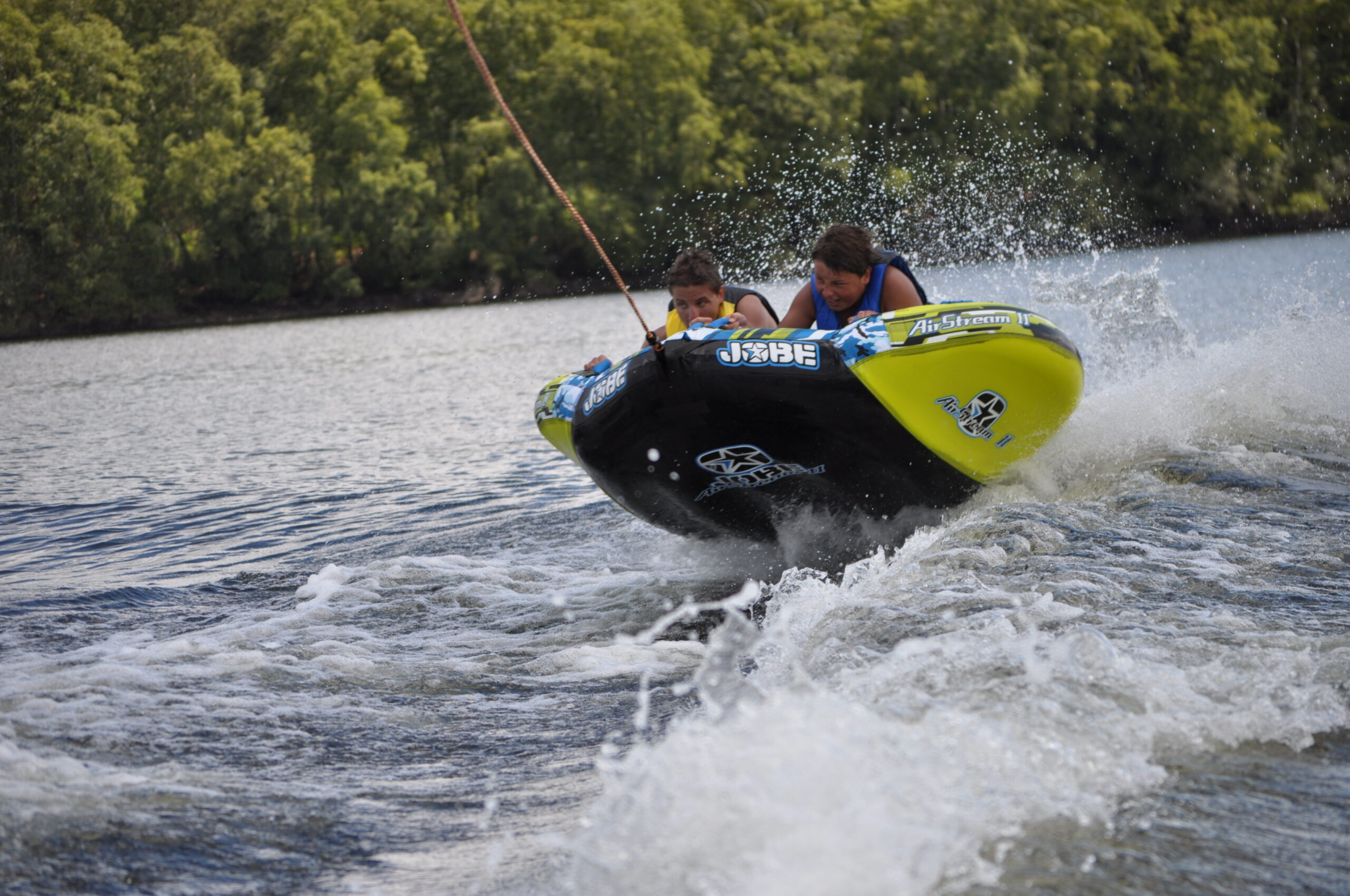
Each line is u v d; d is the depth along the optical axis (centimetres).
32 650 1421
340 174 17812
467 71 18700
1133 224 17325
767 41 18712
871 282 1814
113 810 843
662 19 18125
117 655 1345
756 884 575
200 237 17038
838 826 619
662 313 10650
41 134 16175
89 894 708
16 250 16162
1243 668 925
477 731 1054
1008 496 1812
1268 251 11456
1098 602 1173
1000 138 17412
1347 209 17788
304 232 17325
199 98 17375
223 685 1202
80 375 8338
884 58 18000
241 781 916
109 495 2883
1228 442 2067
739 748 702
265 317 17112
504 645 1378
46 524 2519
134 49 18350
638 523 2102
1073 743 775
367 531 2227
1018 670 898
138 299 16625
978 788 698
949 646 966
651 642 1358
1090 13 17912
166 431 4350
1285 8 18338
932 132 17800
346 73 18200
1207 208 17650
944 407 1639
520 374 5950
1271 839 665
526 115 18388
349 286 17238
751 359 1548
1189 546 1408
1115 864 636
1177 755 788
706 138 17675
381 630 1467
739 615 1048
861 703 840
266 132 17075
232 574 1905
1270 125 17988
